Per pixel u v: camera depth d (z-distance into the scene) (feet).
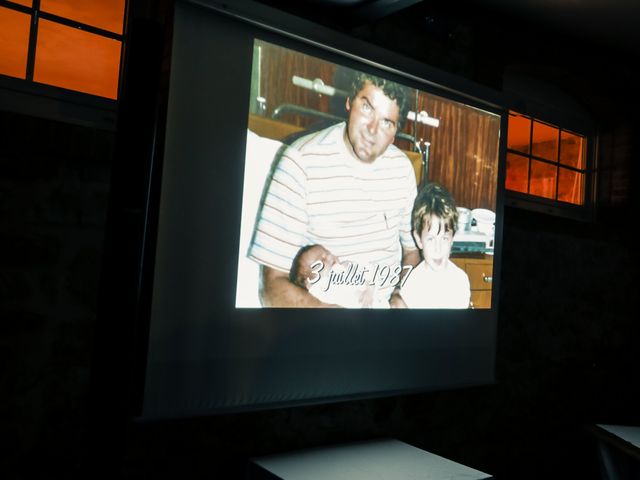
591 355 13.03
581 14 11.18
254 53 8.00
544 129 13.10
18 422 6.50
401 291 9.48
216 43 7.63
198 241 7.43
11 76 6.70
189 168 7.37
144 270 7.03
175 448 7.53
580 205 13.62
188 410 7.35
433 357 9.90
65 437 6.79
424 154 9.86
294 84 8.37
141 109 4.58
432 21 10.41
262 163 8.02
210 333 7.52
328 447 8.71
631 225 13.88
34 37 6.92
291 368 8.26
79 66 7.23
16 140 6.50
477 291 10.59
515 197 12.17
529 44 11.87
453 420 10.55
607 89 13.33
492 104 10.84
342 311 8.78
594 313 13.12
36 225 6.65
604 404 13.23
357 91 9.04
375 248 9.16
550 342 12.23
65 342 6.82
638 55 13.39
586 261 13.02
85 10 7.30
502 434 11.32
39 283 6.66
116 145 4.54
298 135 8.38
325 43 8.57
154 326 7.07
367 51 9.05
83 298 6.95
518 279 11.72
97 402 4.41
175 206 7.25
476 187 10.66
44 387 6.66
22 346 6.53
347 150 8.88
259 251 7.97
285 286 8.20
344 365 8.80
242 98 7.86
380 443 9.02
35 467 6.60
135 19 4.62
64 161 6.87
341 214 8.78
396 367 9.41
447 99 10.23
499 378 11.28
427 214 9.86
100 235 7.10
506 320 11.46
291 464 7.86
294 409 8.61
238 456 8.08
